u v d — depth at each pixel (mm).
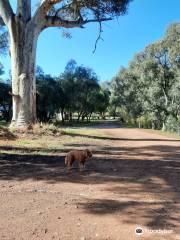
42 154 12227
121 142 19422
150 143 19328
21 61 21812
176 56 46719
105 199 6168
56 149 14055
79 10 23719
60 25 23109
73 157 9086
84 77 74188
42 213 5320
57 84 69562
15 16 21672
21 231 4602
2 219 5059
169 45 48156
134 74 59344
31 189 6891
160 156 12859
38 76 64500
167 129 46656
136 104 66938
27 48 21859
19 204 5801
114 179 7922
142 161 11047
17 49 21797
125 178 8062
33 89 22203
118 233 4551
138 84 58500
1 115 67688
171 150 15352
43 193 6566
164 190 6941
